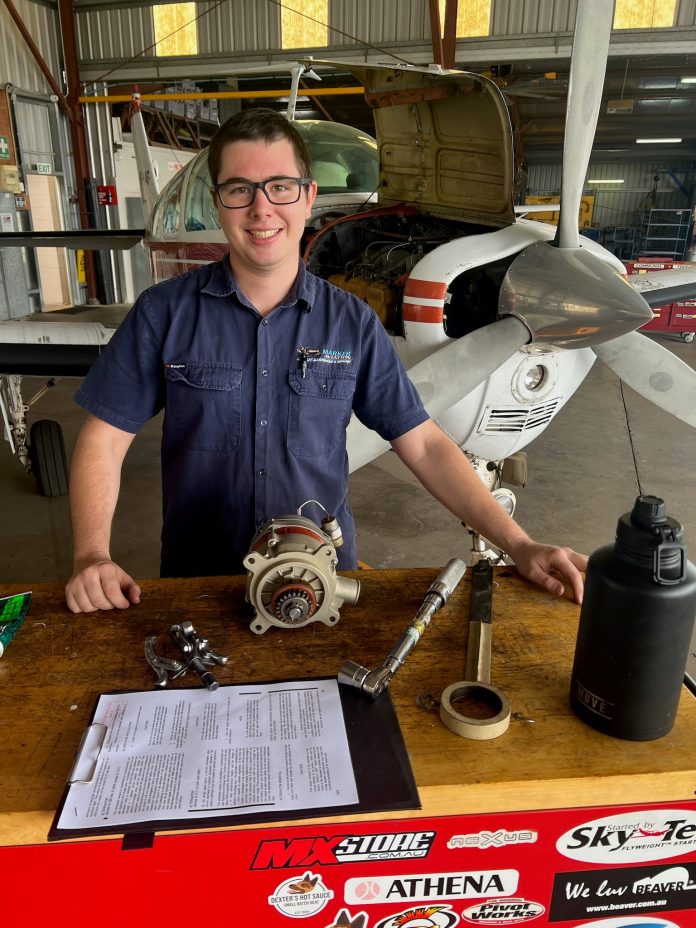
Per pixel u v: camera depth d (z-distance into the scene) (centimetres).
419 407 128
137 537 314
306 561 90
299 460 124
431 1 770
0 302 666
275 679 84
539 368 229
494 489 260
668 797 70
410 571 112
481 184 253
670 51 746
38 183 913
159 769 70
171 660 86
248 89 1153
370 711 79
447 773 69
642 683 70
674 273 362
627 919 77
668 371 233
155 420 504
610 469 412
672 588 68
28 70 870
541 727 76
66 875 67
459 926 75
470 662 86
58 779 69
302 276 120
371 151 357
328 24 832
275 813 65
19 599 101
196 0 855
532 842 71
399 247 269
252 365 120
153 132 1092
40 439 346
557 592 104
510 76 909
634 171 1809
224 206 110
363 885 71
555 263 205
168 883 68
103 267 985
